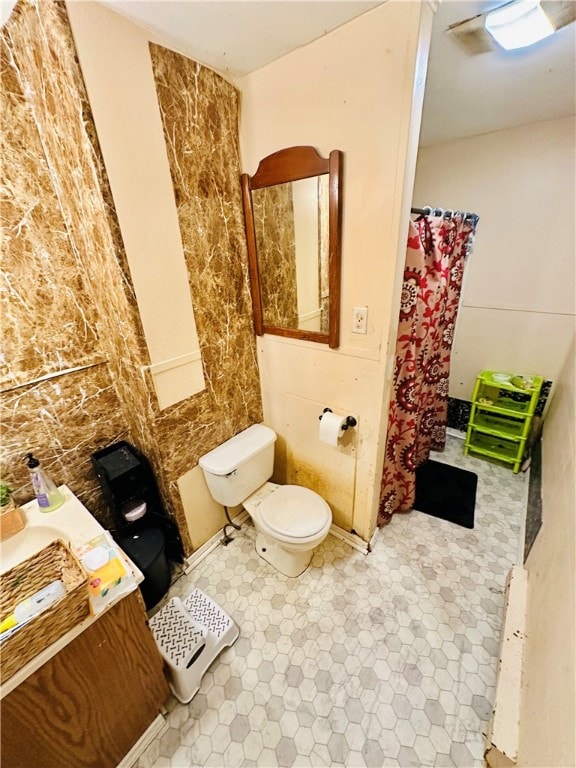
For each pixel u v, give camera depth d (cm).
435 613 149
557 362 223
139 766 109
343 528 189
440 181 230
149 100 106
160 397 137
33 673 77
